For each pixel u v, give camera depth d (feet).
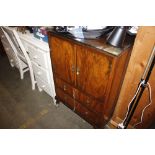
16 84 7.97
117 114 5.40
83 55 3.69
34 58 5.76
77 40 3.56
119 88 4.53
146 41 3.36
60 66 4.77
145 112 4.50
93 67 3.67
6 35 6.48
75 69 4.25
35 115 6.27
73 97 5.24
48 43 4.59
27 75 8.63
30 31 5.91
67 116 6.20
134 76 4.10
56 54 4.56
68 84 5.00
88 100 4.63
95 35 3.65
